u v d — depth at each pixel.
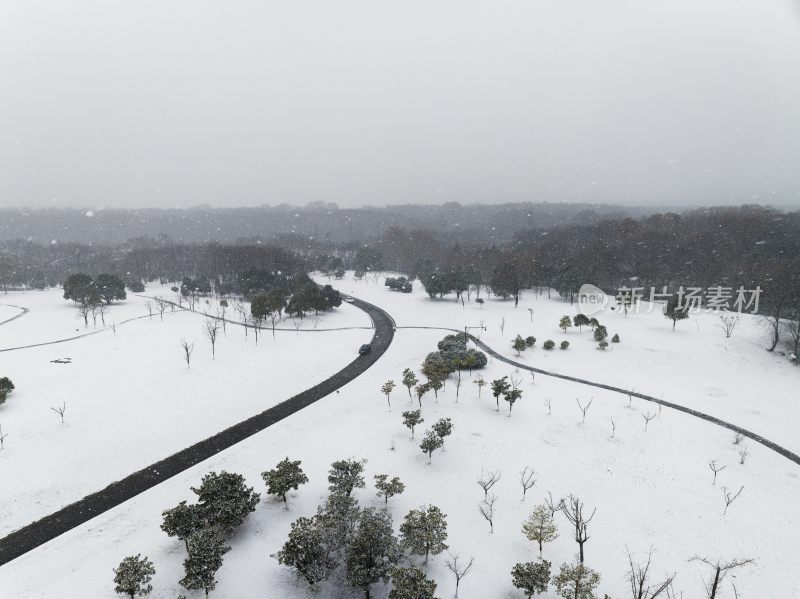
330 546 28.88
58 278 153.75
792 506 37.22
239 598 26.56
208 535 28.22
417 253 172.62
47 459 40.72
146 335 80.19
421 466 40.78
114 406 51.28
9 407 50.25
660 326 82.94
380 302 115.12
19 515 33.78
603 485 39.09
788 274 81.25
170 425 47.62
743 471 42.06
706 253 112.44
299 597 26.94
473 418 50.38
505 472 40.41
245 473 39.47
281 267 135.88
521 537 32.47
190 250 171.50
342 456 42.28
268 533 31.84
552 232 172.75
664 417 52.25
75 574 28.27
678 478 40.53
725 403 56.88
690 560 30.78
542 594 27.48
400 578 25.23
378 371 64.75
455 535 32.47
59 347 73.38
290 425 48.28
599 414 52.41
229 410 51.53
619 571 29.59
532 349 75.06
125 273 153.38
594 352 73.12
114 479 38.56
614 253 121.94
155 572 26.92
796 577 29.67
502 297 112.75
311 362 67.81
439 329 87.94
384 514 31.56
